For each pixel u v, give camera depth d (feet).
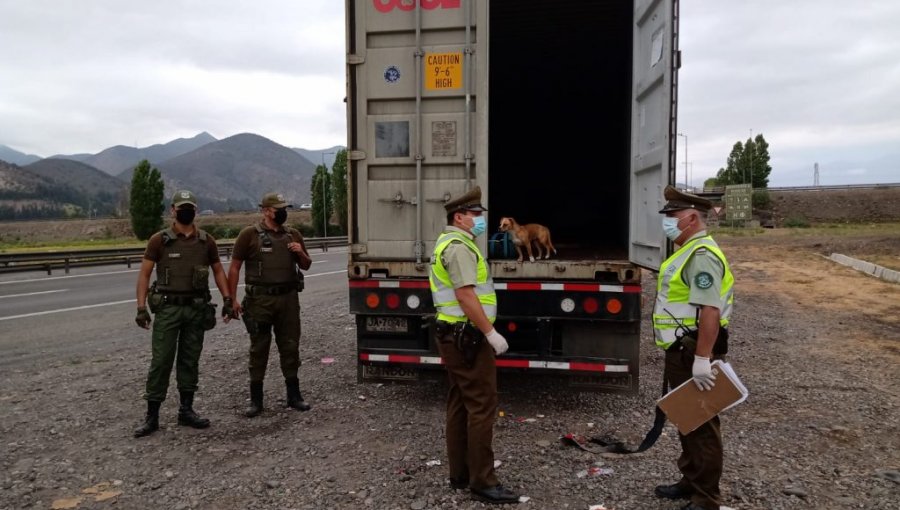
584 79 27.27
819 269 56.44
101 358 22.70
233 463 12.93
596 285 14.92
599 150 29.37
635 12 15.89
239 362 22.08
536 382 19.04
